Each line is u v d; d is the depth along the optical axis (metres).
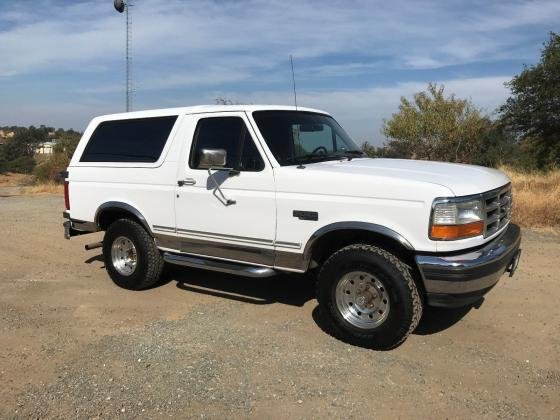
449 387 4.05
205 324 5.34
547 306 5.66
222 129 5.56
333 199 4.75
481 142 26.19
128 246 6.50
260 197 5.17
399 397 3.91
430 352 4.64
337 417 3.66
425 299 4.77
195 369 4.36
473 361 4.46
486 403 3.82
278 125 5.47
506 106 28.39
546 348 4.69
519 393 3.95
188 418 3.67
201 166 5.61
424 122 25.39
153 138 6.16
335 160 5.59
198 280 6.84
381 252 4.55
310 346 4.78
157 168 6.01
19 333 5.17
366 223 4.57
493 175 5.14
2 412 3.77
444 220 4.30
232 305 5.90
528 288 6.22
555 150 26.47
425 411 3.73
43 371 4.36
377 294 4.64
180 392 4.00
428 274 4.36
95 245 7.29
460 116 25.53
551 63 26.05
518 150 27.42
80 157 6.86
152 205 6.08
